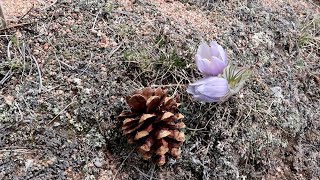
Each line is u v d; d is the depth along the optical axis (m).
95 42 0.34
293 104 0.36
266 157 0.34
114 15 0.36
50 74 0.32
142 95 0.29
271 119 0.35
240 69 0.33
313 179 0.35
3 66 0.32
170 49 0.35
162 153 0.29
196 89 0.31
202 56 0.32
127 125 0.30
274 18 0.40
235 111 0.33
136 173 0.31
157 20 0.36
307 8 0.43
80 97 0.32
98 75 0.33
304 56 0.39
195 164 0.32
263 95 0.35
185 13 0.38
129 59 0.33
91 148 0.31
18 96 0.31
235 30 0.38
